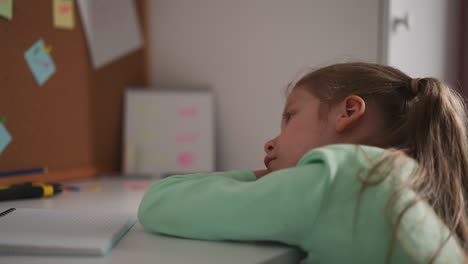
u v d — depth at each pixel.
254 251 0.57
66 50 1.37
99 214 0.74
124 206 0.93
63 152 1.36
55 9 1.32
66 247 0.54
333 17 1.51
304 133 0.71
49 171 1.31
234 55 1.67
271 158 0.74
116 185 1.28
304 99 0.73
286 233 0.56
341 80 0.72
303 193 0.56
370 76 0.73
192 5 1.72
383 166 0.58
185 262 0.52
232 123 1.69
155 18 1.78
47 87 1.29
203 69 1.72
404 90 0.73
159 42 1.78
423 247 0.54
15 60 1.18
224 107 1.70
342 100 0.70
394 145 0.67
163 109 1.67
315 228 0.56
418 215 0.56
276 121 1.61
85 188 1.21
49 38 1.30
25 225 0.65
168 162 1.64
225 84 1.69
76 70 1.41
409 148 0.65
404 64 1.57
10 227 0.63
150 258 0.53
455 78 2.10
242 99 1.67
